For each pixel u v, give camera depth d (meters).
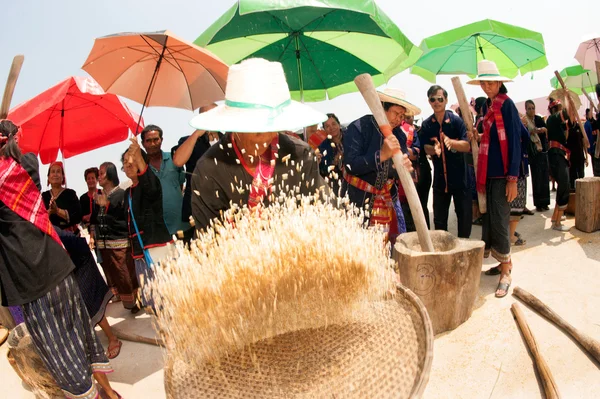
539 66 5.34
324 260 1.23
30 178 2.22
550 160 4.77
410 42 3.04
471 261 2.83
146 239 3.20
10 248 2.13
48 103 3.02
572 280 3.51
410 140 3.63
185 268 1.18
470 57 5.33
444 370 2.58
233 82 1.59
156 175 3.22
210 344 1.17
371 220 3.15
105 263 3.90
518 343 2.74
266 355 1.20
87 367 2.36
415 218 2.74
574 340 2.72
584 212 4.51
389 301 1.35
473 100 6.00
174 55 2.92
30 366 2.58
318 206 1.41
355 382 1.11
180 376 1.18
